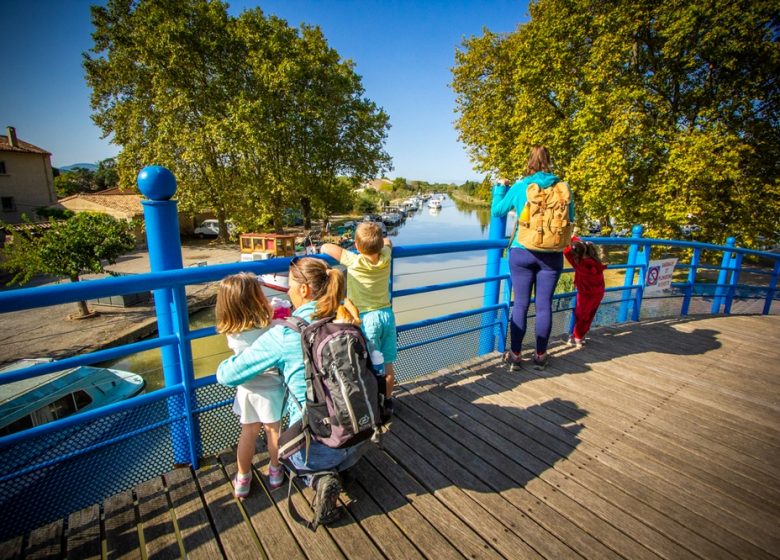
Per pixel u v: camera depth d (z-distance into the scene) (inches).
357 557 68.1
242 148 1074.7
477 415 112.7
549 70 685.9
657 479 89.2
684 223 600.1
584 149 622.8
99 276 813.2
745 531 75.5
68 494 74.9
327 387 64.6
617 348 167.6
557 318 179.3
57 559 67.7
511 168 777.6
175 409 87.1
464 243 129.0
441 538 72.2
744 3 545.6
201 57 1131.3
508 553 69.3
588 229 797.9
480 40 852.0
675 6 577.6
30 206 1323.8
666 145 588.7
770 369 150.4
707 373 145.8
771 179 600.7
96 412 74.4
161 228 81.3
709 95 649.6
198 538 71.7
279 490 83.2
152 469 85.7
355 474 88.0
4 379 58.7
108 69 1198.3
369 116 1375.5
